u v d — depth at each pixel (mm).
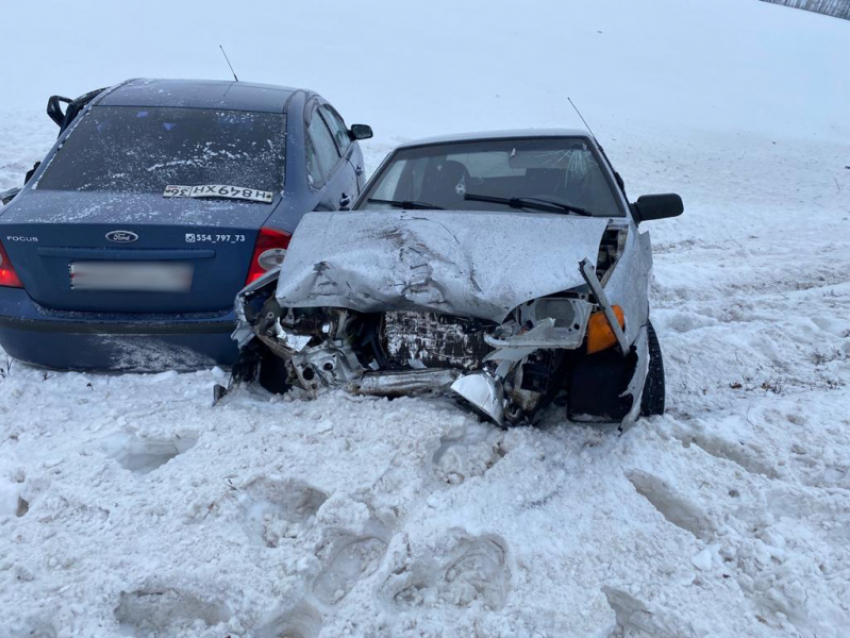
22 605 2404
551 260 3156
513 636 2262
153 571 2531
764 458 3338
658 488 3100
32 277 4055
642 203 4098
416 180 4305
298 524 2873
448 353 3344
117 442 3459
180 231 3943
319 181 5066
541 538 2682
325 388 3551
